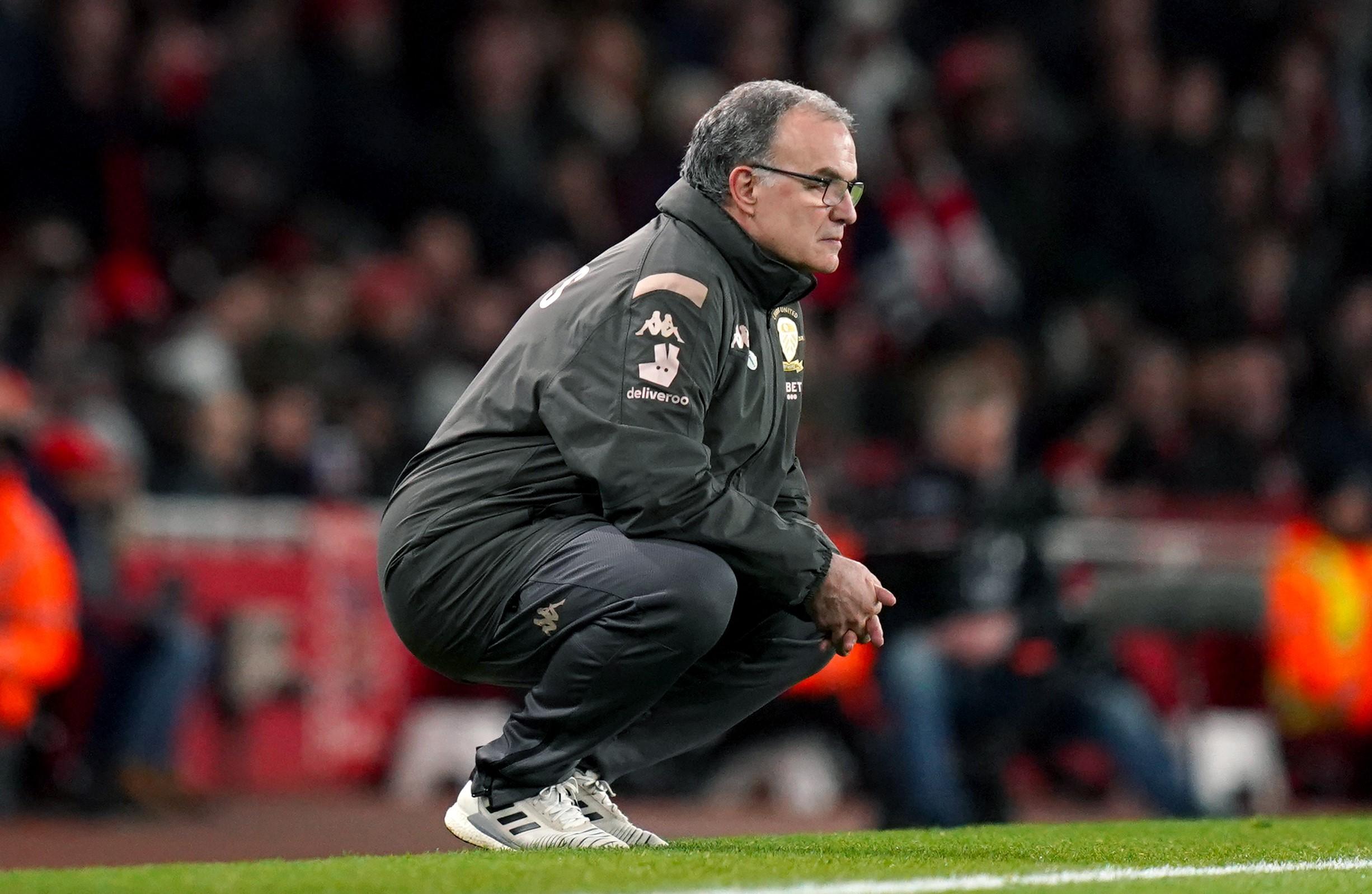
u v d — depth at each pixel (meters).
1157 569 30.95
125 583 27.97
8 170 34.62
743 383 13.33
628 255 13.23
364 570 30.36
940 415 25.39
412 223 37.81
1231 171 43.84
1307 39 47.25
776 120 13.27
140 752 25.56
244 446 30.34
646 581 12.62
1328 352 40.84
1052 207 41.97
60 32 34.91
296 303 32.09
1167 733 29.25
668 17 43.12
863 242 38.34
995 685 23.77
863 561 24.27
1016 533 24.31
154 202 35.19
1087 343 38.62
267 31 37.00
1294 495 36.19
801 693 28.53
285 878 11.34
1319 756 32.06
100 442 26.45
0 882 11.34
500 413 13.20
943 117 41.78
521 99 38.84
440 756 30.19
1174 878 11.77
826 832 16.05
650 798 29.14
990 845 14.09
